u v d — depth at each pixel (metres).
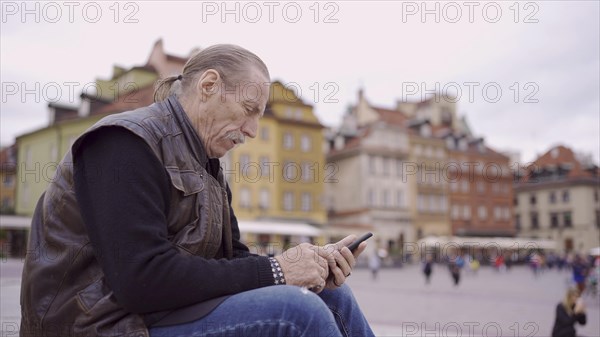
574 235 72.75
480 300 18.11
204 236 1.46
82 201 1.33
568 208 73.44
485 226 65.19
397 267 50.00
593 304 18.22
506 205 67.69
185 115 1.54
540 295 21.00
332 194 59.47
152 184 1.34
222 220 1.59
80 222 1.37
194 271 1.30
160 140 1.42
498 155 68.25
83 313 1.32
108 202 1.30
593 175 74.44
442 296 19.92
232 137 1.61
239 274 1.36
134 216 1.29
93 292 1.33
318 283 1.45
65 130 32.97
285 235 41.91
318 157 48.16
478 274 45.47
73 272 1.36
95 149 1.35
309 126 47.72
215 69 1.59
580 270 23.00
